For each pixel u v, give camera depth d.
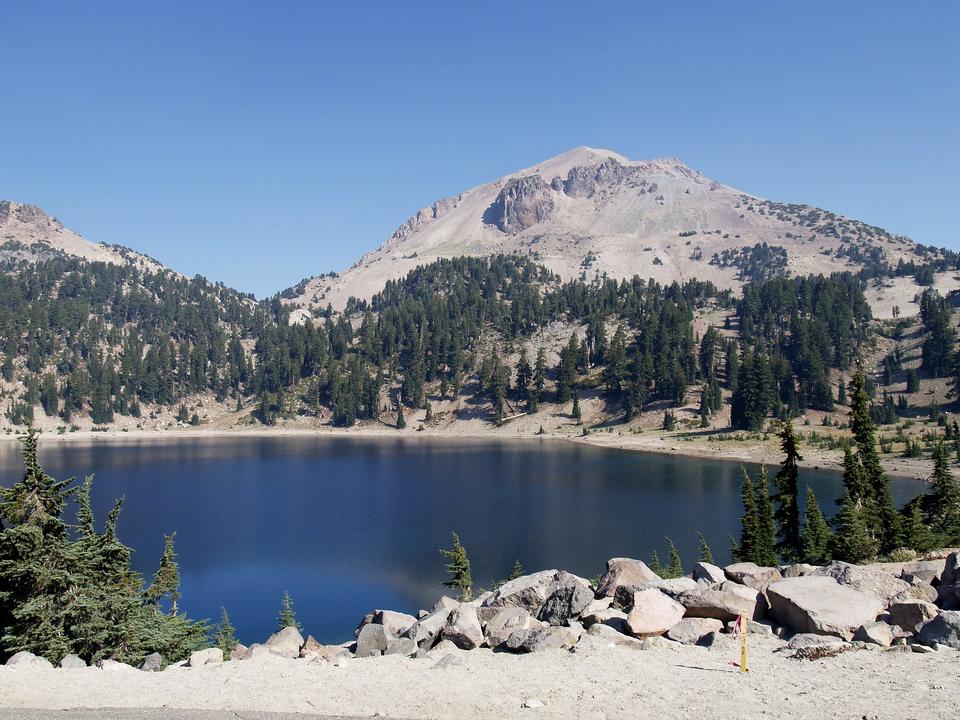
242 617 67.06
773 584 25.45
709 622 24.69
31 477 33.81
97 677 23.78
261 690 21.25
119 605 32.56
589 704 18.17
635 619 24.58
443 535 100.25
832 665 19.53
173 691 21.72
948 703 16.05
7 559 32.38
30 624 31.67
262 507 125.06
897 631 21.70
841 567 27.06
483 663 22.77
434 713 18.36
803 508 115.25
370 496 136.75
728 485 145.62
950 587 24.70
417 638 27.27
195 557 89.38
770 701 17.31
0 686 22.94
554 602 27.30
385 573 81.38
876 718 15.63
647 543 93.56
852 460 66.94
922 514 68.69
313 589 75.69
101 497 137.75
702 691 18.47
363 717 18.31
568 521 108.69
